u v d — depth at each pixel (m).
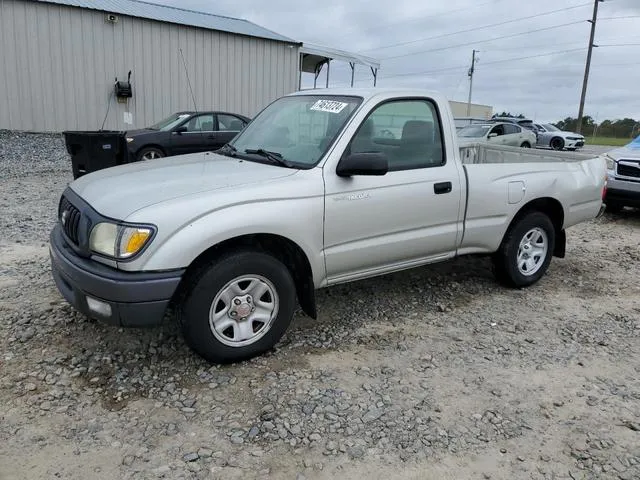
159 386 3.32
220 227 3.25
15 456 2.65
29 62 15.83
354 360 3.75
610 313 4.82
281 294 3.64
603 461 2.80
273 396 3.26
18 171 11.53
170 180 3.60
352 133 3.91
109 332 3.92
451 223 4.53
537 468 2.73
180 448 2.77
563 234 5.59
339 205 3.79
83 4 17.08
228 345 3.51
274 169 3.82
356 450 2.81
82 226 3.32
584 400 3.37
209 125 12.95
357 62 22.33
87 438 2.81
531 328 4.42
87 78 16.81
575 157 5.91
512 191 4.88
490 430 3.03
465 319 4.54
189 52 18.47
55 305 4.34
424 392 3.38
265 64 20.30
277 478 2.59
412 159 4.31
